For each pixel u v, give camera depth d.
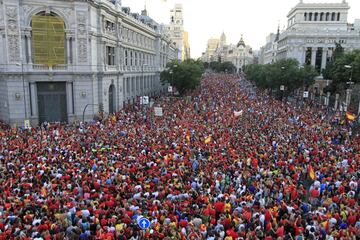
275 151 29.45
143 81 82.81
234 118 46.25
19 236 13.38
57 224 14.63
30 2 45.41
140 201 17.69
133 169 22.72
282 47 127.06
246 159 26.06
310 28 119.19
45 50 47.31
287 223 15.55
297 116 48.69
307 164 25.77
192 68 77.38
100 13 51.78
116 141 31.67
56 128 40.19
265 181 21.44
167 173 22.22
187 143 31.62
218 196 18.38
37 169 22.22
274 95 87.50
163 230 14.49
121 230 13.88
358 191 21.19
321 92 92.56
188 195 18.94
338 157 28.06
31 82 47.12
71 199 17.39
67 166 23.34
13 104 46.19
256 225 15.77
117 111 56.84
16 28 44.84
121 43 61.91
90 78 50.41
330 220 15.96
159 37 96.31
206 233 14.80
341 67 65.00
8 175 20.98
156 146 29.80
